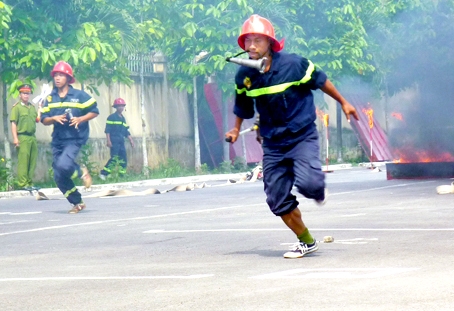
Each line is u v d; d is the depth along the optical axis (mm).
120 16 32750
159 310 7395
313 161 10734
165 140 41531
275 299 7660
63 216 18844
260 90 10703
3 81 30125
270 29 10656
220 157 42875
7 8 27719
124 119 36844
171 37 37188
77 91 19016
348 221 15211
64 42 30938
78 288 8812
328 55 42219
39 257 11711
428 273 8891
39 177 34094
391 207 18047
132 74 39250
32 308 7781
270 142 10891
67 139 19266
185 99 43062
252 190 26734
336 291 7918
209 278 9125
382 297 7535
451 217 15414
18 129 29391
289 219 10812
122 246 12680
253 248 11852
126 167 37594
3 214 20125
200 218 17109
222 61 38500
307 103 10820
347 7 42625
